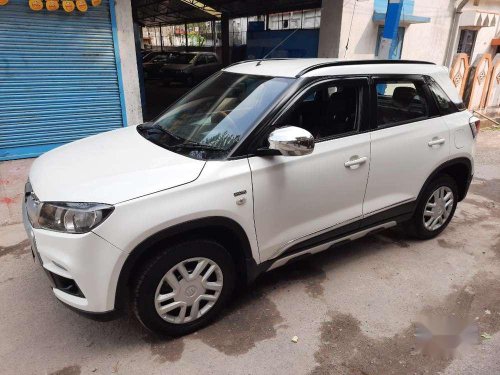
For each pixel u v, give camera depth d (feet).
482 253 12.71
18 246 12.77
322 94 9.79
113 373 7.97
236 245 9.08
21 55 19.70
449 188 13.17
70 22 20.26
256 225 8.86
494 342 8.89
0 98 19.85
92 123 22.56
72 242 7.17
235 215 8.40
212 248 8.51
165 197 7.61
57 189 7.79
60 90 21.13
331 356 8.44
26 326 9.22
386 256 12.44
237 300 10.21
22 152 21.09
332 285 10.89
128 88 22.82
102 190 7.47
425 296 10.49
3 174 19.04
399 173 11.24
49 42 20.12
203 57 61.21
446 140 12.09
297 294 10.48
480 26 37.17
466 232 14.19
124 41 21.88
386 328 9.29
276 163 8.84
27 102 20.51
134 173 7.95
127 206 7.31
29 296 10.27
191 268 8.54
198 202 7.88
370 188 10.74
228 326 9.27
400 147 11.00
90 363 8.20
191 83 59.62
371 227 11.36
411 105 11.55
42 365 8.14
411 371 8.10
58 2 19.56
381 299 10.33
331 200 10.03
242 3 46.68
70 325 9.27
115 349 8.57
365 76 10.39
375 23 29.86
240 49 56.03
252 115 9.08
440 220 13.43
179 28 93.66
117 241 7.25
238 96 9.98
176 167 8.13
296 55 35.94
